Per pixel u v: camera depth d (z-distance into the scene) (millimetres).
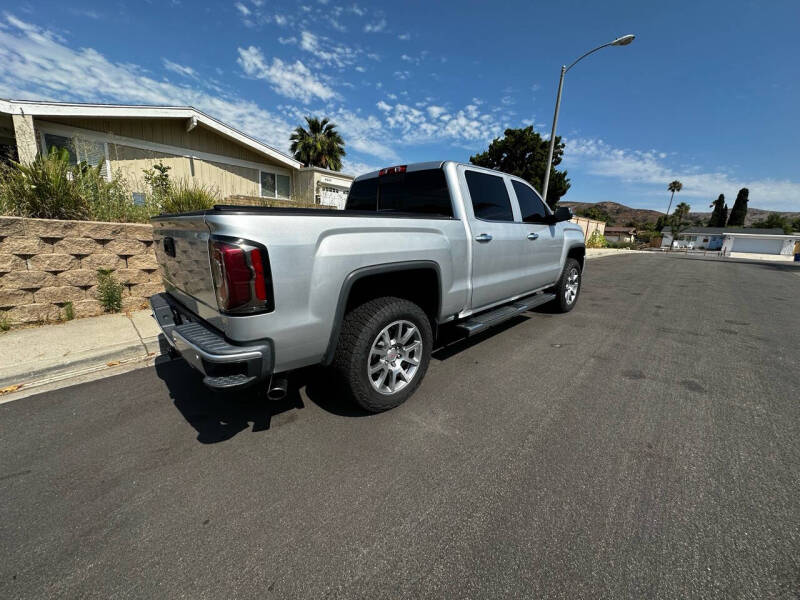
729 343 4441
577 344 4262
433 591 1369
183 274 2436
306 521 1694
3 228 3820
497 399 2891
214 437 2355
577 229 5590
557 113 13023
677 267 16719
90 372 3285
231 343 1959
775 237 53000
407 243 2545
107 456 2160
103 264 4504
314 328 2117
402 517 1721
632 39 10781
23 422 2504
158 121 10336
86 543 1572
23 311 4035
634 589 1372
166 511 1751
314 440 2326
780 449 2270
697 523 1683
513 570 1451
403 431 2434
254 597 1346
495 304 3771
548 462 2125
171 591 1365
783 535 1618
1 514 1726
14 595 1351
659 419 2617
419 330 2754
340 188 15234
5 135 9812
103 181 5527
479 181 3443
